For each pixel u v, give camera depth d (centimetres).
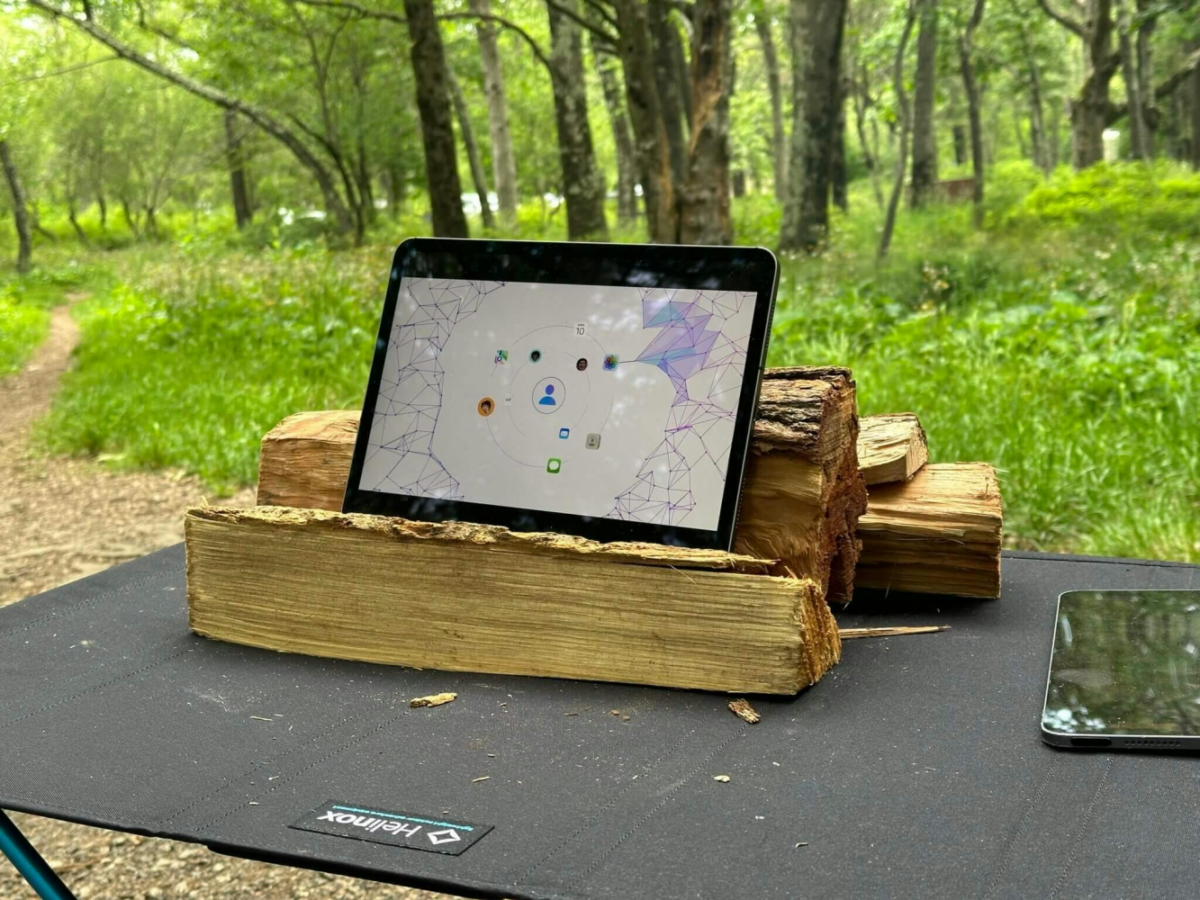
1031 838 65
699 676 92
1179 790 69
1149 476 399
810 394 104
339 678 99
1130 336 574
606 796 73
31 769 81
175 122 3775
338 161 1969
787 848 65
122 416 693
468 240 117
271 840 68
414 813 71
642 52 870
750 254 104
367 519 103
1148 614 103
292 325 859
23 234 3073
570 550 95
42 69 1964
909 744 80
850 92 2425
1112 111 2128
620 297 109
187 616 120
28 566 428
